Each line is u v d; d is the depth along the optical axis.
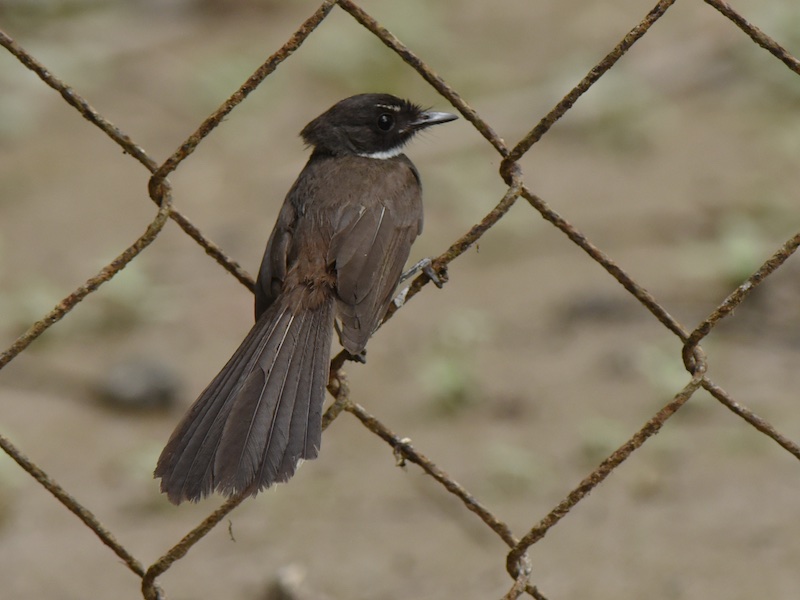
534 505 10.38
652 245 15.05
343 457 11.42
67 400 12.68
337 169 7.46
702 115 18.69
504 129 18.55
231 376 5.71
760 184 16.31
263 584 9.43
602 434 11.20
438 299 14.36
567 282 14.40
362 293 6.68
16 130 20.00
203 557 9.94
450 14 23.06
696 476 10.54
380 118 7.84
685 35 20.55
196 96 20.52
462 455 11.22
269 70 5.23
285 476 5.21
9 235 16.70
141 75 21.20
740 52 19.72
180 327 14.23
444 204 16.69
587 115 18.67
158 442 11.84
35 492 11.07
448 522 10.25
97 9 23.06
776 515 9.86
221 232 16.45
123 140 5.33
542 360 12.81
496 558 9.67
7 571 9.81
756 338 12.85
